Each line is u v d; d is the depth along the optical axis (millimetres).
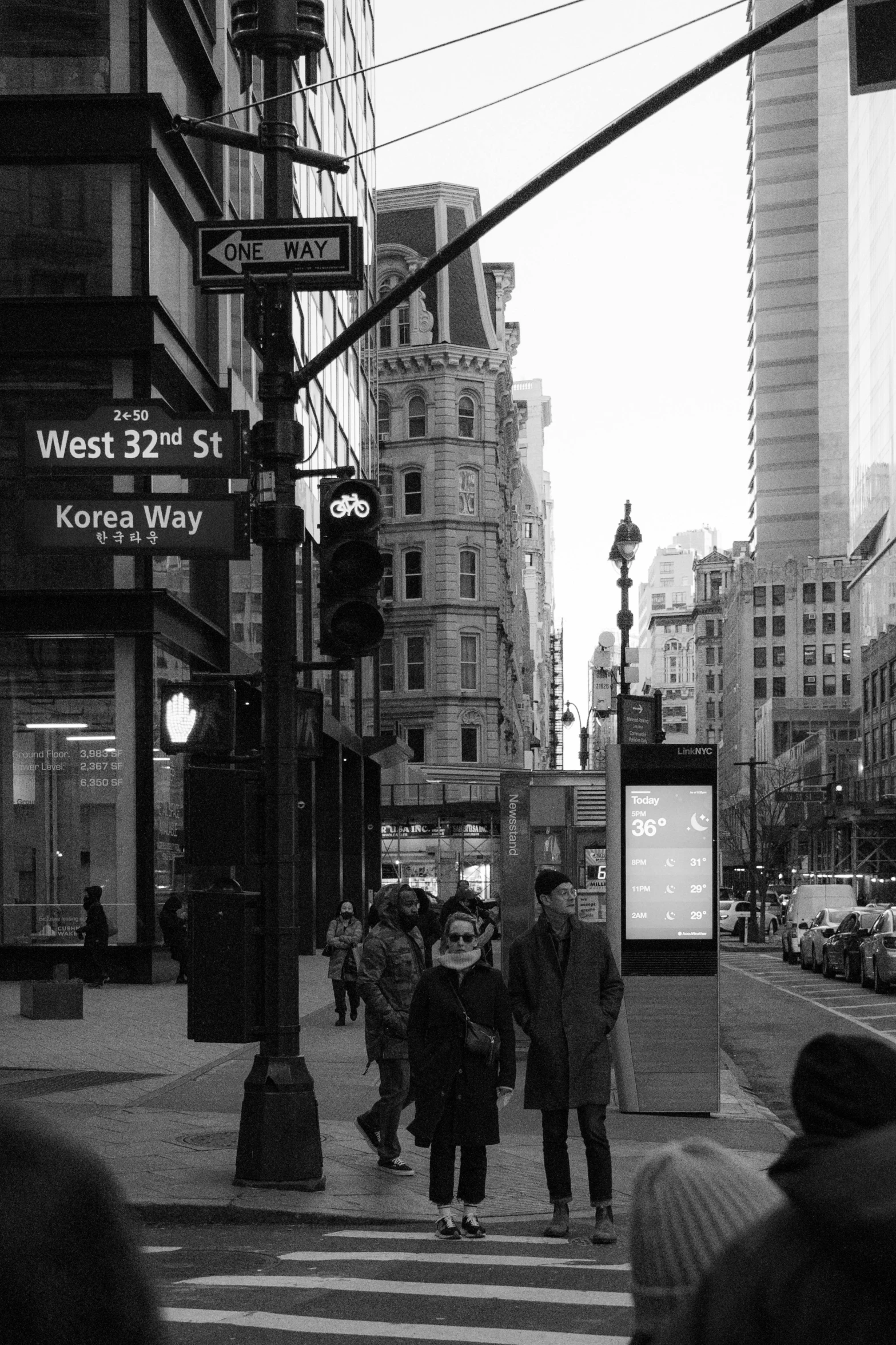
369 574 11602
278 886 11531
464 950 10086
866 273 112812
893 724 96375
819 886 49188
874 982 34281
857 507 114500
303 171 44594
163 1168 11961
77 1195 1499
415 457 85250
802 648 173750
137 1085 16750
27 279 29312
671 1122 14781
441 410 85000
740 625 176875
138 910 29453
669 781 15383
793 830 95688
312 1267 9062
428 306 85688
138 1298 1512
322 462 49531
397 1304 8055
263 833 11625
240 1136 11445
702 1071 15219
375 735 60875
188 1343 7184
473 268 87500
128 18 29625
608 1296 8219
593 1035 10102
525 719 133000
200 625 33000
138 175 29422
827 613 173500
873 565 105000
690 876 15375
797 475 187500
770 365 189625
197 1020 11391
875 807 80062
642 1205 2613
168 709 11516
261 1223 10555
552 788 20578
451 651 84000
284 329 12039
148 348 29000
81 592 29188
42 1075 17531
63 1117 14430
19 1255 1447
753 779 69125
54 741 29594
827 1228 1578
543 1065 10070
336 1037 22578
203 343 34094
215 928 11398
